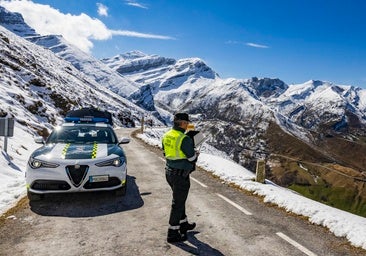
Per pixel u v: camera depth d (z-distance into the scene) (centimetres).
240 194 883
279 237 578
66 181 690
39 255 485
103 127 950
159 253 498
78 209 699
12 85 2934
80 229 590
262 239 566
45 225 605
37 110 2678
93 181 706
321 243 558
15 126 1853
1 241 532
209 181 1038
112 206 727
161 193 853
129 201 768
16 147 1430
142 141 2525
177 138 518
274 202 798
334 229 613
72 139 860
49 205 720
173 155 522
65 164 700
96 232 577
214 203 780
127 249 511
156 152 1827
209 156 1532
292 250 525
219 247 527
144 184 955
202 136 533
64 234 566
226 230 602
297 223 658
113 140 892
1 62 3716
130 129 4322
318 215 679
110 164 735
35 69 5500
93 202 749
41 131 2136
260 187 916
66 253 493
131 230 590
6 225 602
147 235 568
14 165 1163
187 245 530
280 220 672
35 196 724
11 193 820
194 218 664
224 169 1194
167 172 533
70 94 5291
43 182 694
